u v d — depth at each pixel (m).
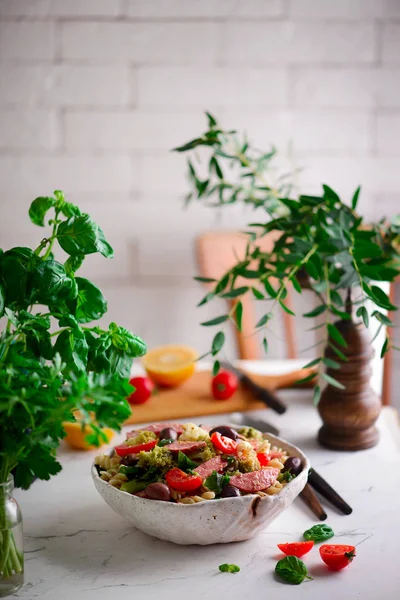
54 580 1.04
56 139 2.40
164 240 2.49
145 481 1.12
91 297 1.11
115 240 2.48
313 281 1.49
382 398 2.01
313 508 1.22
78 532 1.18
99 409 0.98
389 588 1.02
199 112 2.42
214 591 1.02
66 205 1.13
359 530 1.17
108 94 2.39
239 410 1.67
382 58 2.43
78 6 2.32
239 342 2.24
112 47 2.36
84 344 1.05
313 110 2.45
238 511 1.05
